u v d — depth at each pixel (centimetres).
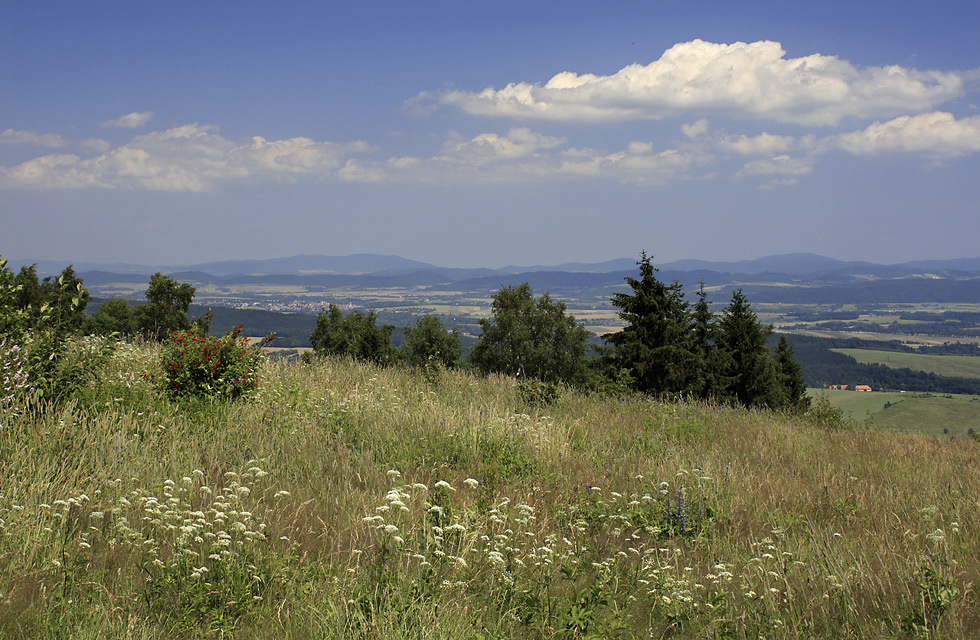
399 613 377
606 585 445
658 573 454
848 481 754
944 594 414
